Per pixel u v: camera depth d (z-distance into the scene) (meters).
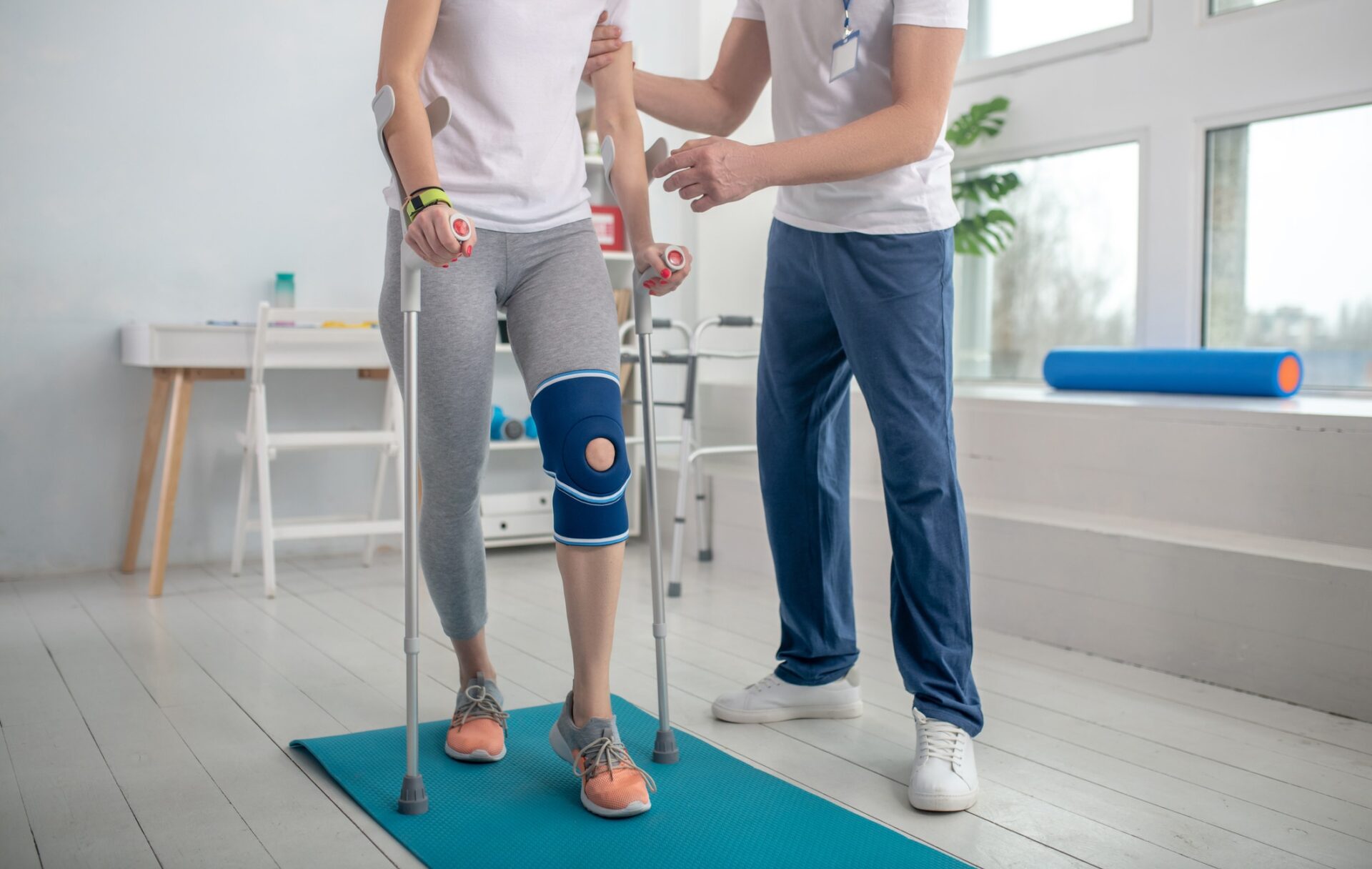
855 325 1.67
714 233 4.16
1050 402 2.73
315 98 3.57
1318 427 2.21
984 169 3.79
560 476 1.46
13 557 3.26
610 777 1.49
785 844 1.40
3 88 3.18
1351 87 2.84
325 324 3.42
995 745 1.81
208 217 3.44
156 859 1.37
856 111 1.67
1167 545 2.25
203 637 2.53
